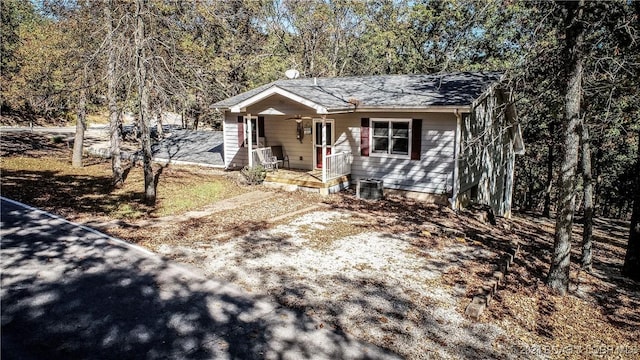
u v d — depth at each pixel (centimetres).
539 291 798
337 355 527
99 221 1015
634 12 811
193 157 2014
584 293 841
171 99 1258
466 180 1394
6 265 731
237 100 1731
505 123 1688
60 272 718
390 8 3172
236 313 615
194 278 726
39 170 1602
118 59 1123
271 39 3269
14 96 1844
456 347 566
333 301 669
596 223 2300
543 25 834
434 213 1237
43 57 1541
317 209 1228
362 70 3559
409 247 942
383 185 1429
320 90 1491
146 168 1179
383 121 1396
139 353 508
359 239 980
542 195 3147
